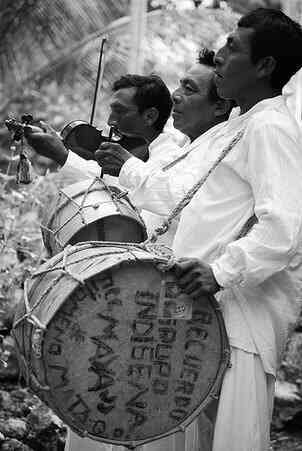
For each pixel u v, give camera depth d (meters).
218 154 3.40
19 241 5.22
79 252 3.11
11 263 5.08
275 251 3.06
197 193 3.36
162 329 3.06
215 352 3.11
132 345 3.04
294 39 3.33
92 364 3.01
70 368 2.99
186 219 3.35
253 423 3.17
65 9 9.00
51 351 2.97
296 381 5.11
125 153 3.66
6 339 5.04
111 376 3.04
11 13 9.02
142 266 3.02
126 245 3.15
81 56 9.10
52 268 3.06
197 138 3.87
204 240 3.30
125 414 3.07
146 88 4.32
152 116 4.34
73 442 3.72
